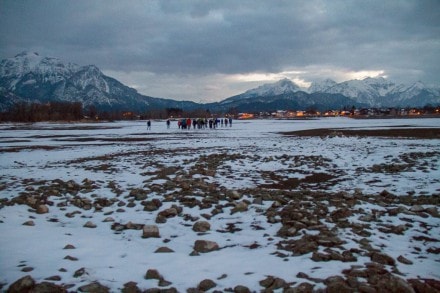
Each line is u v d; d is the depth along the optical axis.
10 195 11.77
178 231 8.16
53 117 152.88
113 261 6.29
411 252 6.65
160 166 18.22
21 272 5.73
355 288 4.94
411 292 4.75
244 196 11.43
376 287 4.93
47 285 5.04
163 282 5.34
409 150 23.42
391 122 78.81
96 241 7.43
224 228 8.32
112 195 11.94
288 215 8.84
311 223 8.12
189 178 14.49
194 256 6.53
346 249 6.61
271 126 71.31
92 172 16.78
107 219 9.05
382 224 8.30
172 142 34.72
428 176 14.73
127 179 14.87
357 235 7.50
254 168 17.67
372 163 18.66
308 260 6.12
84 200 10.90
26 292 4.99
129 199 11.20
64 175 16.05
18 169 18.05
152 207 10.02
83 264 6.12
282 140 35.03
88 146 31.34
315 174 16.09
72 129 71.56
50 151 27.12
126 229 8.35
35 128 79.56
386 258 6.04
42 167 18.72
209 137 41.41
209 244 6.94
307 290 4.84
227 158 21.14
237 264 6.07
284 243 7.08
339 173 16.22
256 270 5.76
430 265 6.00
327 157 21.12
